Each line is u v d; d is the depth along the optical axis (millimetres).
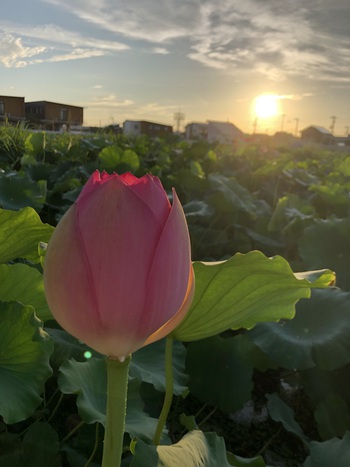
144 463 1043
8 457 1559
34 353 1346
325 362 2162
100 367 1672
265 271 1082
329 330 2312
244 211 5129
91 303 652
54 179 6090
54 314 688
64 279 652
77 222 650
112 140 11250
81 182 5418
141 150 9086
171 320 770
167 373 1278
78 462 1641
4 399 1235
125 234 643
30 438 1626
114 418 732
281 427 2467
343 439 1736
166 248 667
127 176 740
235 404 2316
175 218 688
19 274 1568
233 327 1384
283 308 1304
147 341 771
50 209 5203
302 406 2689
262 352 2432
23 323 1363
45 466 1578
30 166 6070
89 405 1466
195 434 1291
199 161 8844
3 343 1352
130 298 652
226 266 1082
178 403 2512
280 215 4590
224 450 1317
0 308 1380
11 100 29594
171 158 9141
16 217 1383
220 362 2420
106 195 649
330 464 1655
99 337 673
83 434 1761
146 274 657
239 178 8102
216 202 4789
